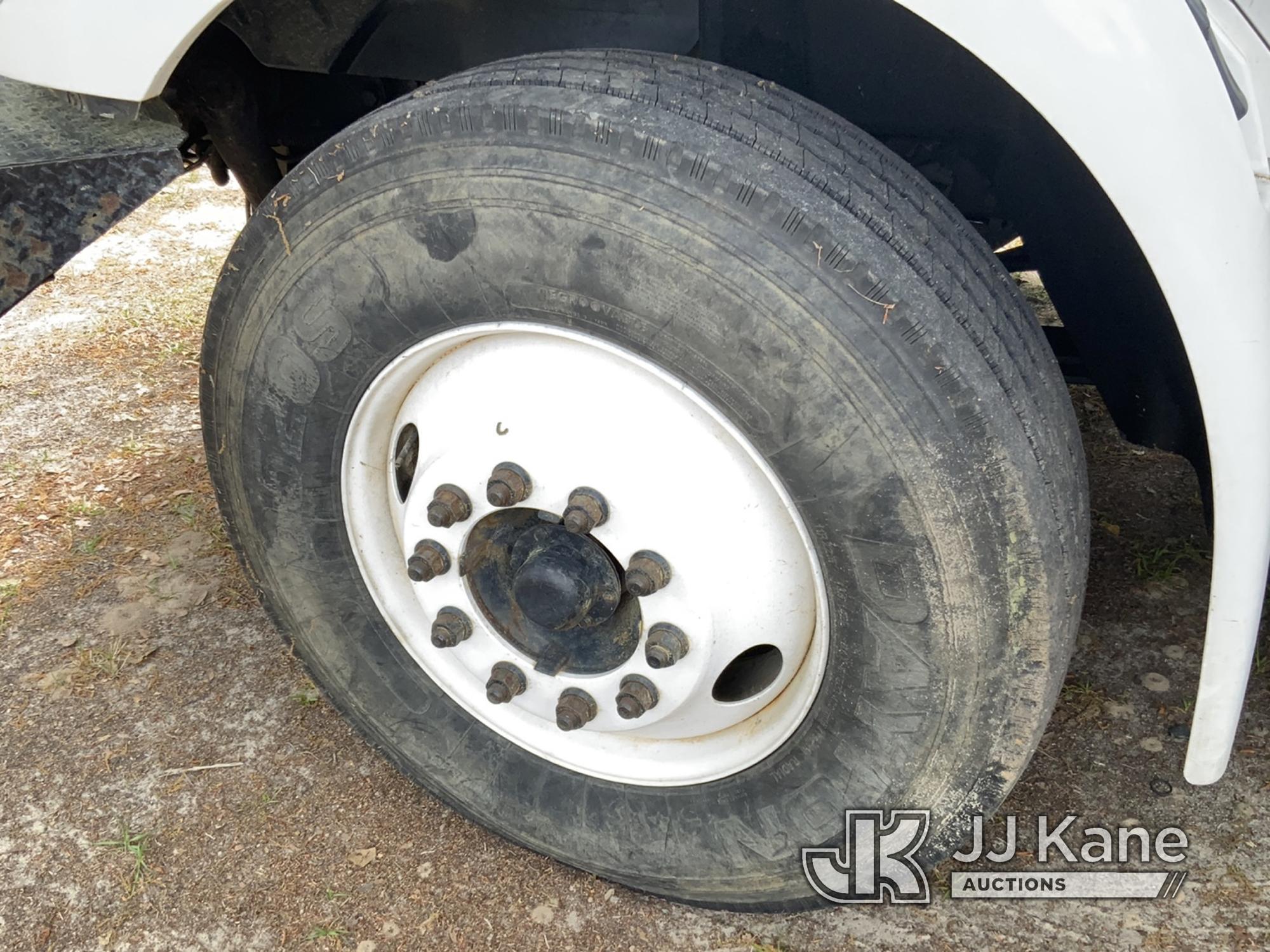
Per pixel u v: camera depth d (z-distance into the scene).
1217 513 1.47
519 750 2.08
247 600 2.94
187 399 3.97
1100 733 2.45
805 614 1.68
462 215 1.51
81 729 2.52
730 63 1.93
